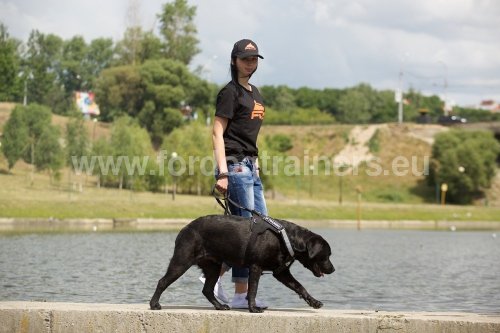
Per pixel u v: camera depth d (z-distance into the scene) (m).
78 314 8.47
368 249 34.59
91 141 71.56
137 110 110.81
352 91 151.12
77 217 52.47
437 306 14.72
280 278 8.77
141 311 8.43
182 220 56.22
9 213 50.59
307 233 8.59
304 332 8.23
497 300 15.73
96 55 151.62
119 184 70.81
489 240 44.50
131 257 24.59
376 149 107.25
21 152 70.75
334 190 95.88
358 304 14.91
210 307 9.23
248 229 8.53
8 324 8.55
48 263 21.91
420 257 29.77
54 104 133.88
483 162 95.62
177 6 122.75
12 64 94.44
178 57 122.62
